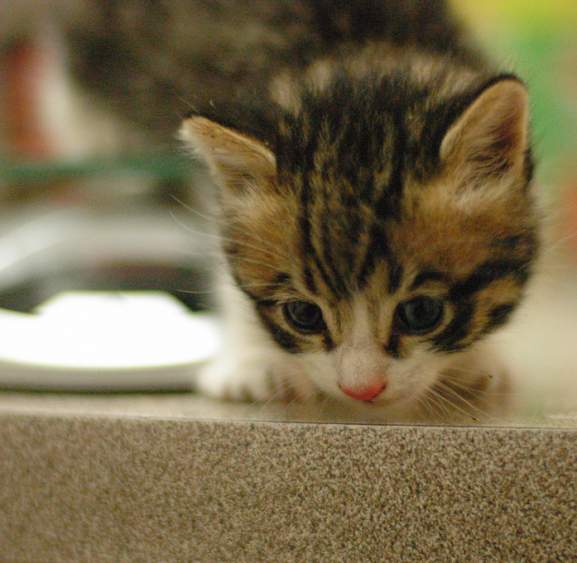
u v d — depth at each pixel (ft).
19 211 1.69
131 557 1.41
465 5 1.57
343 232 1.42
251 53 1.60
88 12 1.77
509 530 1.34
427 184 1.42
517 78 1.41
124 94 1.71
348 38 1.58
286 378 1.49
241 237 1.48
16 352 1.52
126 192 1.66
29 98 1.78
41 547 1.43
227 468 1.39
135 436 1.41
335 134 1.46
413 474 1.36
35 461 1.43
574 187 1.49
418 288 1.43
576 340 1.47
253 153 1.45
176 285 1.61
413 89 1.47
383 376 1.43
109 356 1.52
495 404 1.43
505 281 1.46
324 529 1.37
